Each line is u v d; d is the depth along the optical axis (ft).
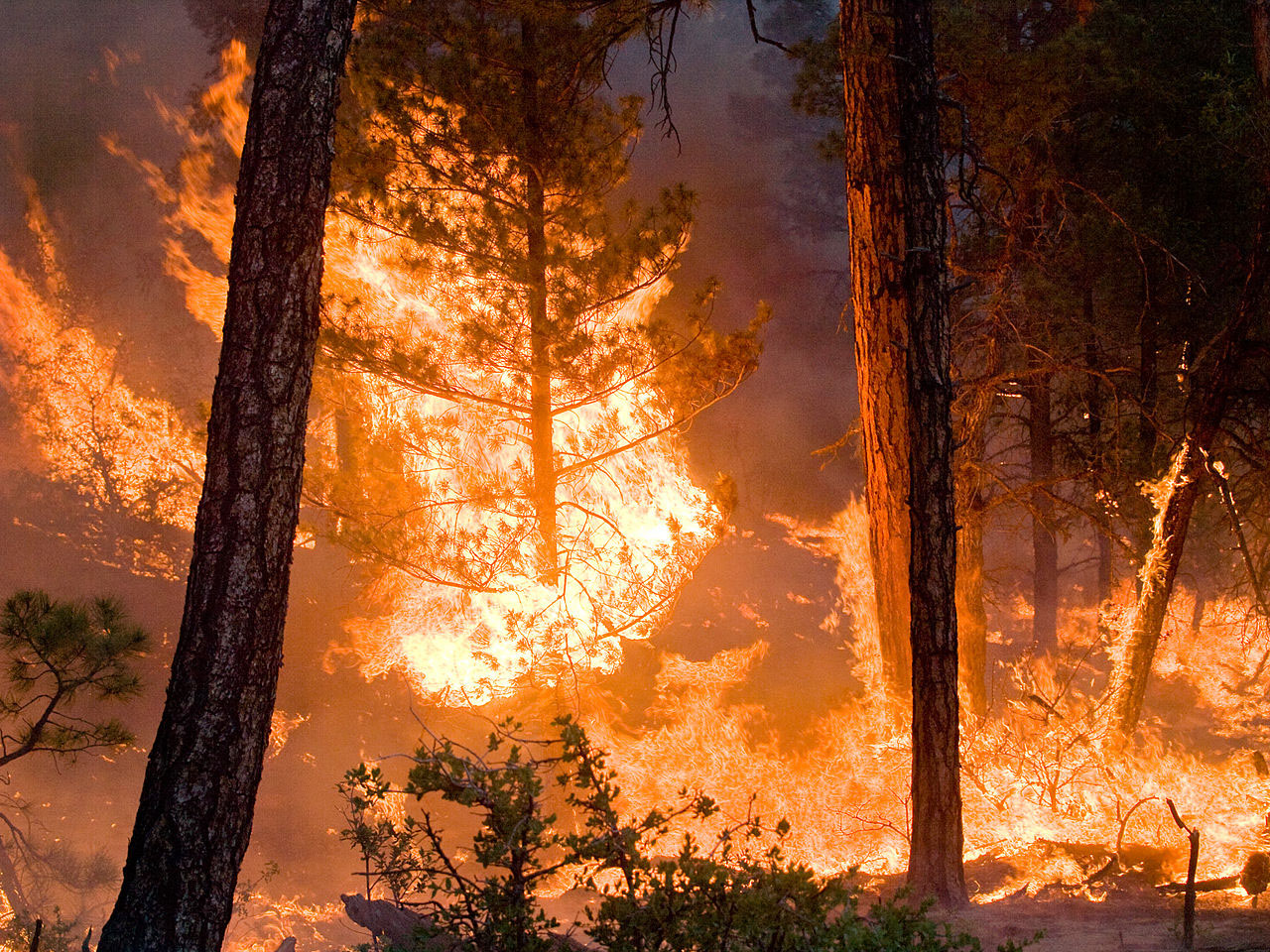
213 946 16.74
